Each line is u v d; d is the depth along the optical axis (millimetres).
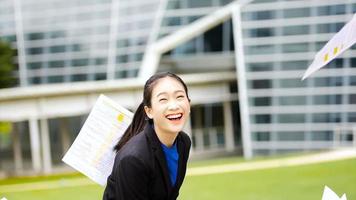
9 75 32406
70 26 32312
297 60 25609
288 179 14016
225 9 28031
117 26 30844
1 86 32000
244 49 26375
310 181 13234
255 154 26188
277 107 25875
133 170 2746
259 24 26156
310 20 25438
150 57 28703
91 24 31766
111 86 24266
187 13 29453
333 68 25047
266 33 26078
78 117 33312
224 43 29297
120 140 3268
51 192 15328
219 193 12672
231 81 28297
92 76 30438
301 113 25500
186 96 2889
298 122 25562
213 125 30188
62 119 26219
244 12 26391
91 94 24516
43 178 21109
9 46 32375
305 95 25469
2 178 23031
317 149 25141
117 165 2824
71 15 32562
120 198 2801
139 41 29594
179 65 30047
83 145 3426
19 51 32750
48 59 32062
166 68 30109
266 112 26047
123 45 30094
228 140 29219
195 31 28609
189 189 13664
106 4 32062
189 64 29922
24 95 23422
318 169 15594
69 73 31312
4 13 33875
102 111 3467
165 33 29281
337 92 24953
